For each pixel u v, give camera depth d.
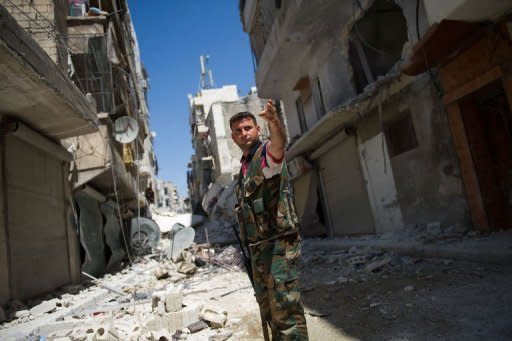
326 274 5.98
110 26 11.88
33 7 8.23
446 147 6.50
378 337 2.75
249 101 32.12
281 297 1.85
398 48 9.60
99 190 11.94
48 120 6.89
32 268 6.41
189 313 3.70
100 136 9.79
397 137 8.19
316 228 13.41
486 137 5.88
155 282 8.19
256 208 1.92
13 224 5.96
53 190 7.87
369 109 8.74
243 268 8.62
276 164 1.82
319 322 3.38
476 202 5.81
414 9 6.69
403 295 3.76
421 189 7.36
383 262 5.57
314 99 11.94
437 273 4.41
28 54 4.89
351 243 8.98
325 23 9.80
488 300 3.08
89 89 11.45
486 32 5.05
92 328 3.77
